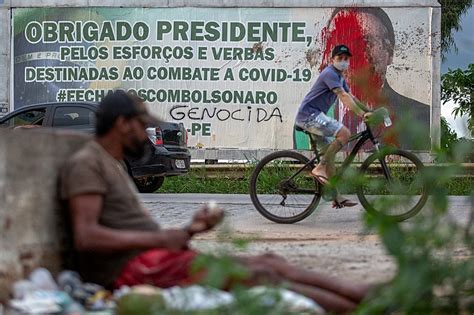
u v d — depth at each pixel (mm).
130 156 7121
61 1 34594
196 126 34062
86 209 6645
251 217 16281
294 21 33812
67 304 6266
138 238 6645
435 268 4941
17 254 6562
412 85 33469
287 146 33781
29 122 23938
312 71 33812
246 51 33906
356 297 6316
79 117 23719
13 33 34844
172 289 6336
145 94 34219
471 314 5094
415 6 33344
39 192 6785
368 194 5383
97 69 34531
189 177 27656
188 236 6820
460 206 16375
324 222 15164
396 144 5152
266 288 5242
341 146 14266
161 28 34125
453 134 5121
